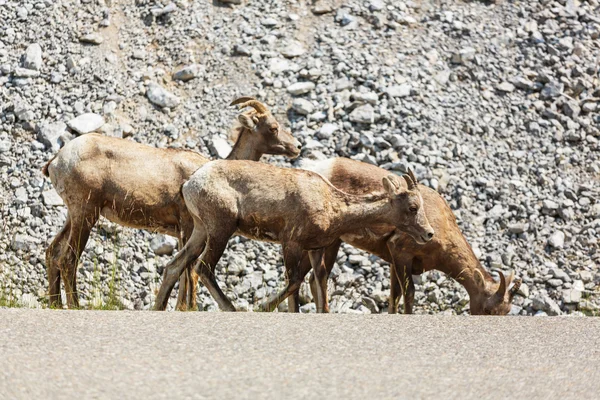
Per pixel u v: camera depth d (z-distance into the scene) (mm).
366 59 59344
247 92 56750
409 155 52938
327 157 52188
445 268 38906
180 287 35719
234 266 46094
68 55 58906
